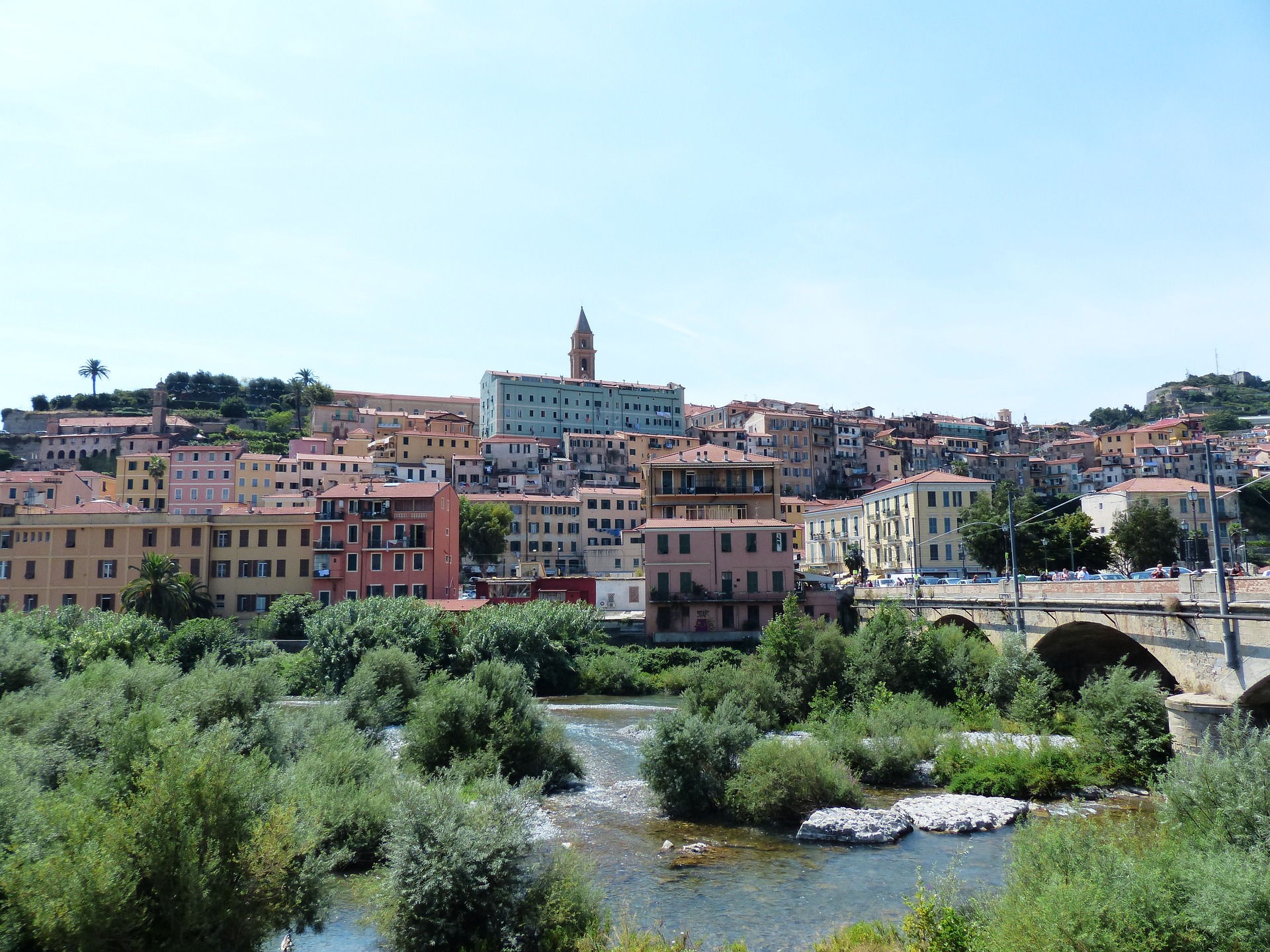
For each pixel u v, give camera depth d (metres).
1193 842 19.73
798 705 49.72
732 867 26.50
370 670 48.12
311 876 19.17
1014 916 16.38
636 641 79.19
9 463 174.62
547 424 181.12
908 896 23.72
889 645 51.62
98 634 59.56
